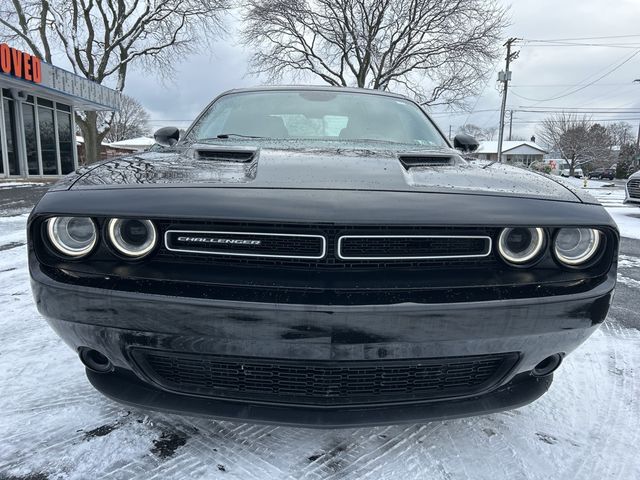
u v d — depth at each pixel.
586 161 63.84
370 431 1.79
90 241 1.37
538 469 1.61
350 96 2.94
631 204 9.81
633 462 1.66
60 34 20.23
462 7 19.72
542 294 1.35
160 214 1.31
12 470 1.53
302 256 1.32
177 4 21.58
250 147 1.97
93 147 20.73
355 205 1.33
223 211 1.31
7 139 13.63
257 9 20.72
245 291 1.29
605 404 2.05
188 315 1.29
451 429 1.82
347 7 20.45
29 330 2.70
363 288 1.29
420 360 1.34
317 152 1.84
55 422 1.79
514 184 1.59
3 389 2.03
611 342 2.77
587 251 1.44
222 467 1.57
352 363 1.31
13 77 12.22
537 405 2.02
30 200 8.77
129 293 1.30
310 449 1.68
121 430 1.75
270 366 1.35
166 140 2.60
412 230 1.34
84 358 1.49
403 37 20.72
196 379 1.42
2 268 4.12
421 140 2.61
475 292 1.33
